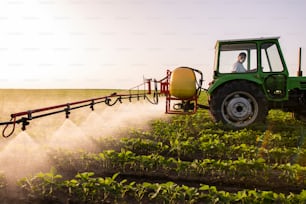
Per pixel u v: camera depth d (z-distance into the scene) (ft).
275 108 27.76
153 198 13.28
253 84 26.61
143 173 16.78
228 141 22.62
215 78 28.14
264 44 27.17
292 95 27.02
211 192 12.38
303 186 15.07
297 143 21.68
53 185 13.89
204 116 35.53
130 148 21.47
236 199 12.03
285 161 18.53
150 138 25.31
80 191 13.34
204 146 19.62
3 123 16.40
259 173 16.57
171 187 12.75
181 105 30.07
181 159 19.60
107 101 30.48
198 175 16.55
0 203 12.75
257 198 12.12
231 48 28.02
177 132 25.36
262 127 25.70
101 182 13.20
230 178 16.03
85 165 17.92
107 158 17.69
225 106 27.37
